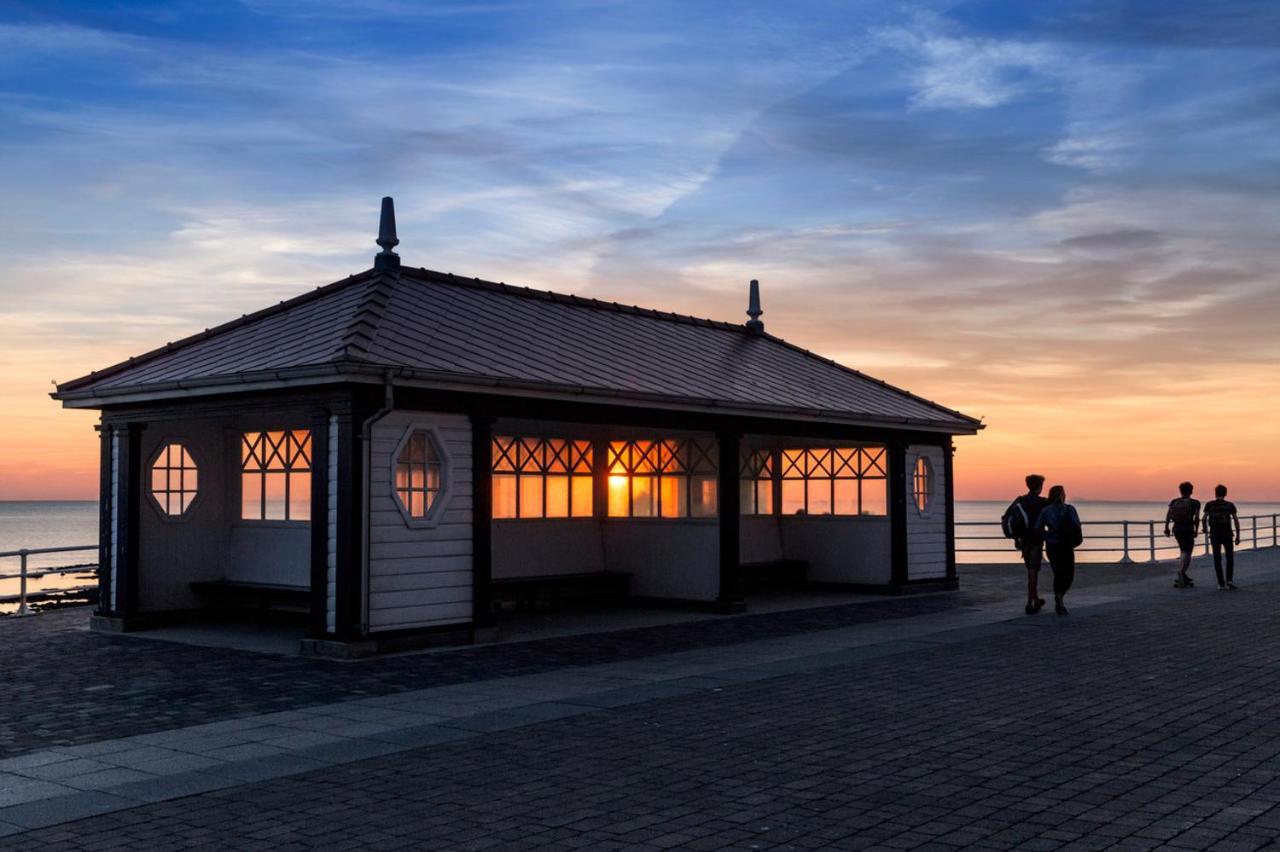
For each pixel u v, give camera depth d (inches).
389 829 252.4
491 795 279.6
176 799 278.8
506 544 689.0
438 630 545.0
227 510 667.4
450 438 553.0
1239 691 412.5
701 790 282.4
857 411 767.1
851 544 832.9
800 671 467.5
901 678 447.5
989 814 258.8
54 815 265.1
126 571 616.4
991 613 685.3
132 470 619.8
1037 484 679.7
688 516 721.0
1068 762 307.3
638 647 547.5
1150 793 274.8
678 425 661.9
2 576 743.7
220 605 658.2
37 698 419.8
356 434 513.3
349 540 510.9
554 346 659.4
